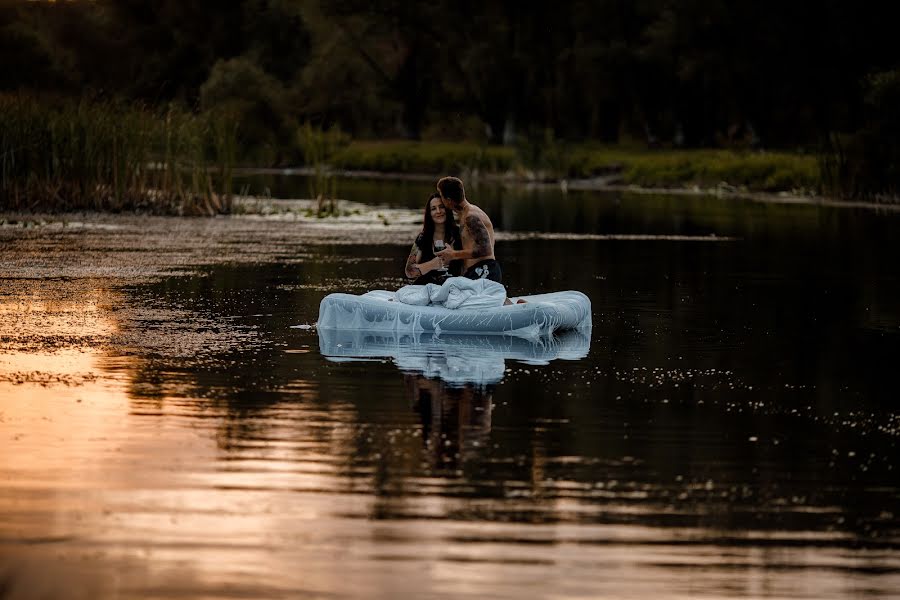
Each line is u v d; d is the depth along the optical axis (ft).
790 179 363.35
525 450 58.08
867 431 63.26
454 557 44.32
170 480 52.44
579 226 222.28
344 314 93.76
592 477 53.93
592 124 637.71
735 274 140.36
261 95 545.44
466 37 581.12
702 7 501.15
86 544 45.03
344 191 350.02
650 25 538.06
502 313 92.79
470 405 67.51
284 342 87.45
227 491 51.08
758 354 86.43
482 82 584.40
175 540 45.52
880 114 316.81
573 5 560.61
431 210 97.71
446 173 505.66
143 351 82.53
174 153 231.09
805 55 490.49
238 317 99.35
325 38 627.87
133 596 40.57
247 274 131.85
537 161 456.45
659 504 50.49
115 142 223.51
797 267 148.77
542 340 91.20
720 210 276.21
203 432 60.44
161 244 166.50
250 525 47.14
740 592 41.88
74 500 49.67
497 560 44.11
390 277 130.82
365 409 65.98
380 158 533.55
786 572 43.62
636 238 193.67
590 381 75.10
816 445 60.23
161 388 70.59
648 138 566.77
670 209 279.90
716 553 45.24
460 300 93.76
